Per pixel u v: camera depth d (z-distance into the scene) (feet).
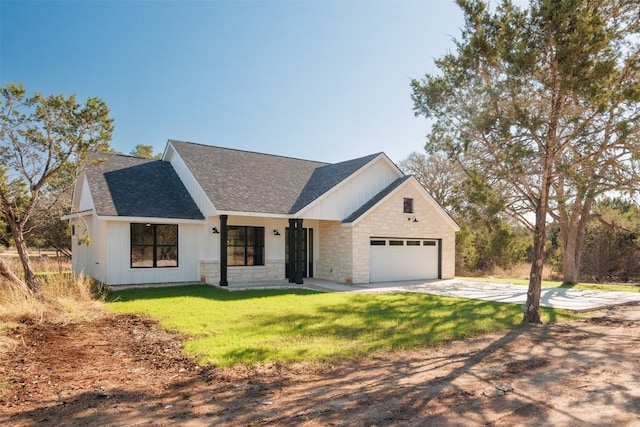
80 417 13.61
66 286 36.78
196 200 56.03
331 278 60.08
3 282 35.37
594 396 15.75
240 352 21.29
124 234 49.32
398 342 24.06
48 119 39.27
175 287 50.03
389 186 64.03
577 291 52.24
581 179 29.48
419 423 13.16
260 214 51.90
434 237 66.95
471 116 32.24
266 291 47.29
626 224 81.46
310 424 13.05
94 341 24.25
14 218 38.37
